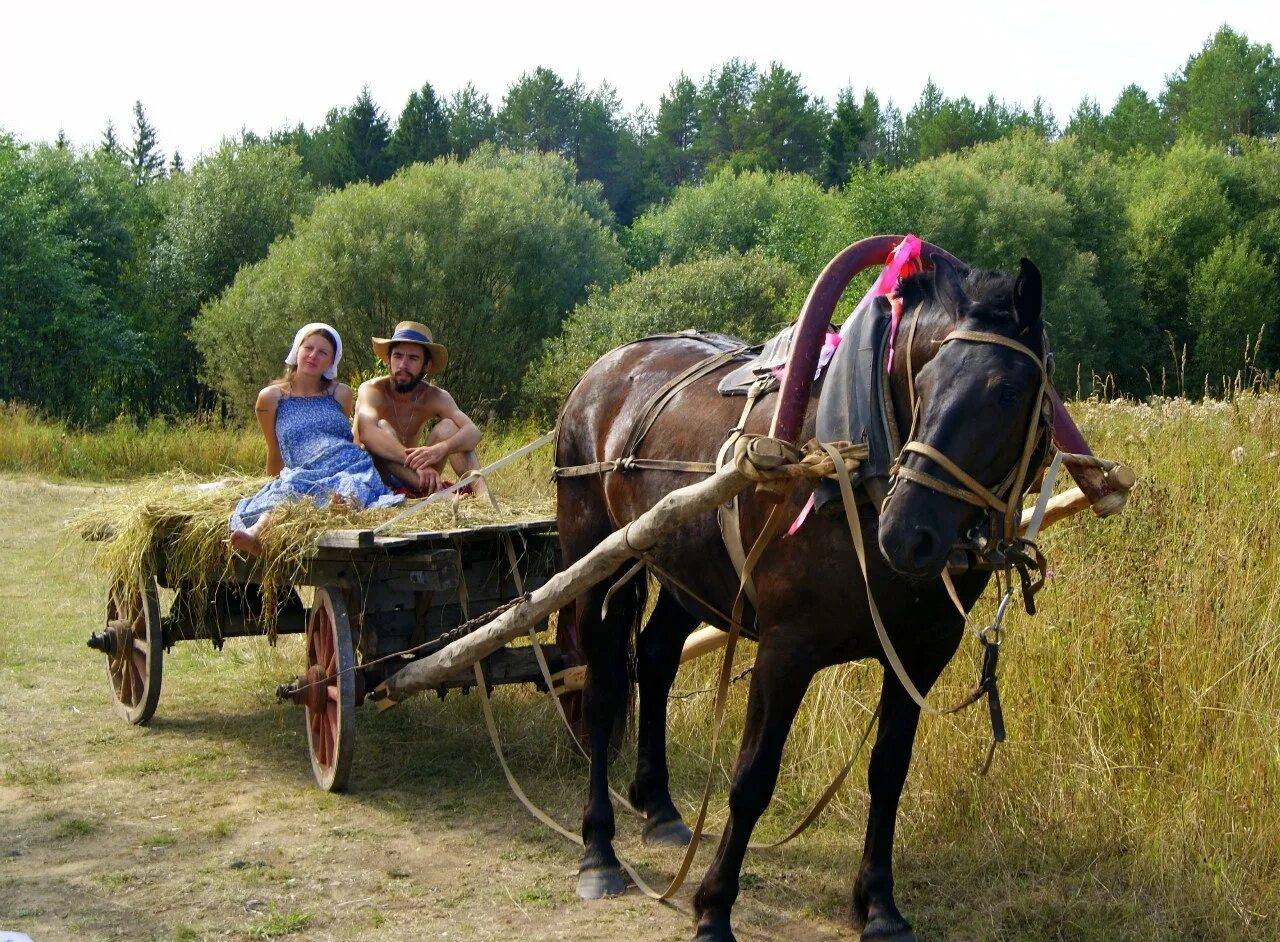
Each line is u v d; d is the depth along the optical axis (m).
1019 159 36.28
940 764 4.45
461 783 5.13
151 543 5.54
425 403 6.28
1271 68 70.06
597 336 22.94
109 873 4.10
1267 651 4.45
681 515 3.24
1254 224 39.44
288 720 6.05
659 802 4.59
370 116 71.19
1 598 8.95
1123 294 35.72
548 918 3.82
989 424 2.81
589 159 100.81
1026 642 4.79
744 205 48.81
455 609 5.17
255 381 25.05
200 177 33.50
